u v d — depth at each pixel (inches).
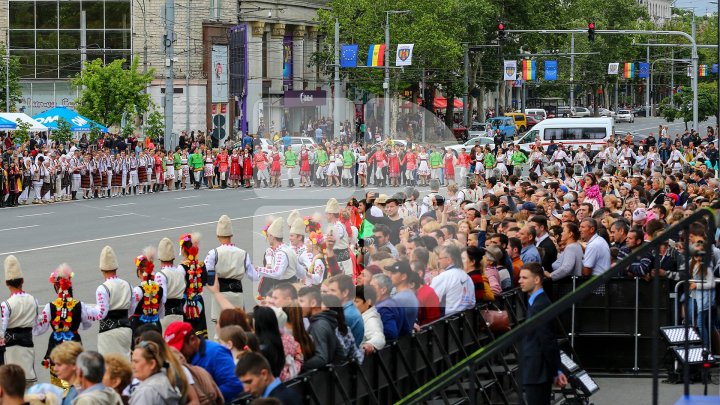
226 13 4158.5
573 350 784.3
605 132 3479.3
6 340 806.5
